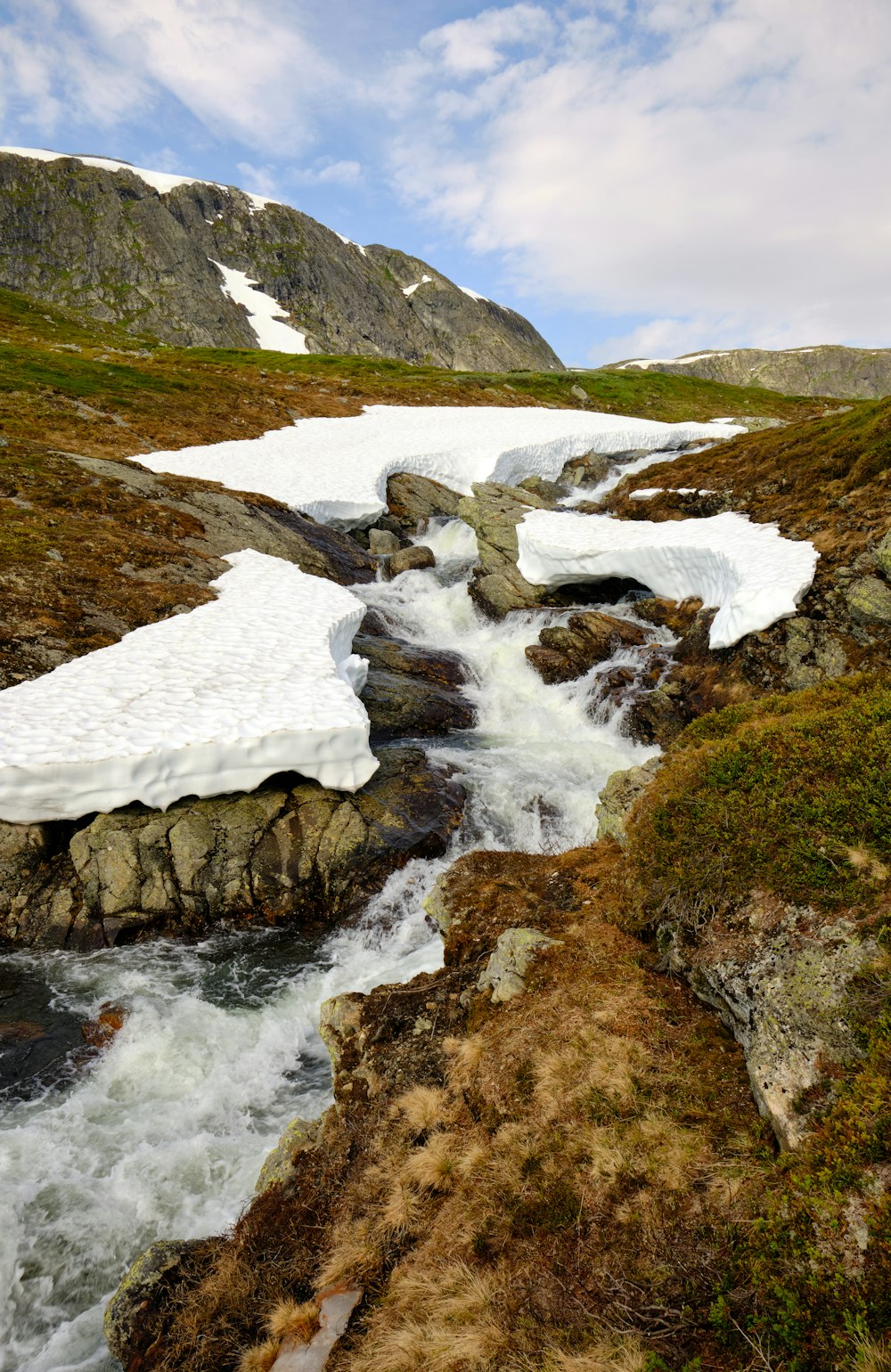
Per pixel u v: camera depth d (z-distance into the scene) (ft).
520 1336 16.16
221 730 45.52
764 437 123.24
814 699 40.52
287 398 185.16
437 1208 21.03
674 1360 14.76
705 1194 18.13
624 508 113.80
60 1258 25.04
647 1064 22.86
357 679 64.28
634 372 295.69
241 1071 33.35
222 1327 20.35
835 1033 19.97
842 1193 15.90
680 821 30.86
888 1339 13.07
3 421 119.44
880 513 69.31
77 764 41.75
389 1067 26.91
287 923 43.73
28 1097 31.35
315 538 102.53
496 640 83.82
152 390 159.94
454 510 129.80
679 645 72.28
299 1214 23.09
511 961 29.73
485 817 52.06
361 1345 18.08
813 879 24.80
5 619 60.39
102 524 84.74
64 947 40.81
